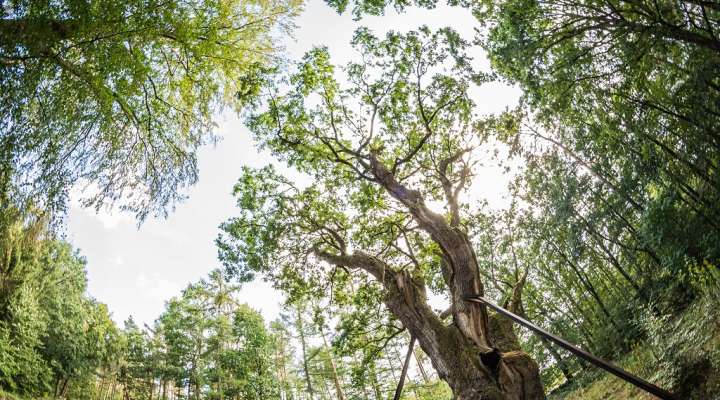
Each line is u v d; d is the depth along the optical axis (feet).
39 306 78.43
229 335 126.82
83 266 93.76
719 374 21.72
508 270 75.25
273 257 40.73
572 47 29.12
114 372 120.67
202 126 28.35
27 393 71.56
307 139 39.14
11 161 18.88
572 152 39.70
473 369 24.76
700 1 22.45
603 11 26.02
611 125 30.96
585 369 59.26
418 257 42.19
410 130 42.42
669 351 28.19
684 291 40.14
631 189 36.94
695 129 25.67
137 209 24.54
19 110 18.49
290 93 35.63
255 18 27.50
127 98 23.22
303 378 121.80
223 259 41.24
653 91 26.78
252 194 41.55
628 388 33.22
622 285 60.39
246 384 114.73
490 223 63.77
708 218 28.37
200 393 120.26
